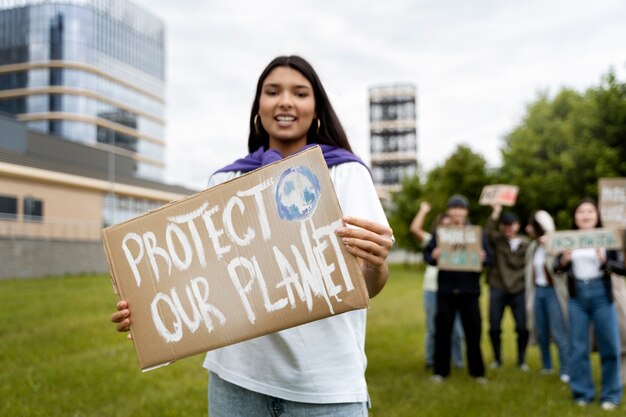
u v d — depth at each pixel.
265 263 1.74
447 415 4.82
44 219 32.72
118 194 40.59
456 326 6.95
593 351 5.48
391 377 6.22
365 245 1.64
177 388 5.73
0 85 62.75
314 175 1.72
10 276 25.66
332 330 1.80
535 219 6.62
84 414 4.82
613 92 24.44
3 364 6.65
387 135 78.44
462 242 6.12
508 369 6.74
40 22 62.22
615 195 5.56
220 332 1.75
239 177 1.80
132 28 70.06
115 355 7.22
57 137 38.59
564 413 4.88
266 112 2.01
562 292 6.28
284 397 1.77
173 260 1.82
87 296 15.20
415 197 39.50
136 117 69.94
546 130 28.42
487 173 31.38
